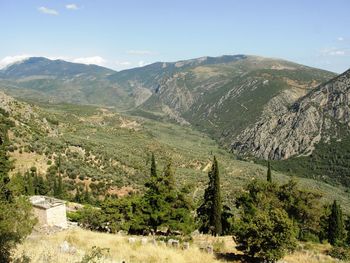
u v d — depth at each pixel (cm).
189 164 18262
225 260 2988
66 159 9531
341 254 3606
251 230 3066
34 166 8212
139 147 18562
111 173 10044
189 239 3725
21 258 1614
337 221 5841
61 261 1728
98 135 19100
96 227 4697
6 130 8662
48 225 3975
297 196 5431
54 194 7438
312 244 4344
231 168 19438
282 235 3014
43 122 12569
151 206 4456
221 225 5259
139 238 3384
